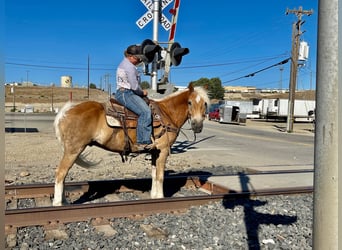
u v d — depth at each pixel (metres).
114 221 6.00
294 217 6.47
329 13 1.87
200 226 5.86
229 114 47.19
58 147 16.77
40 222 5.71
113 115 6.78
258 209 6.87
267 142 23.09
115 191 8.43
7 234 5.25
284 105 55.97
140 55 6.97
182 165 12.70
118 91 6.96
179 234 5.49
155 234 5.45
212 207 6.88
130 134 6.94
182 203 6.84
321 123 1.93
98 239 5.18
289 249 4.97
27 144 17.80
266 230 5.70
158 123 7.18
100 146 6.92
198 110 7.50
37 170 10.91
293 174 10.75
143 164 12.53
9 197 7.51
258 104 63.25
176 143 20.91
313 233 2.02
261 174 10.58
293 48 34.47
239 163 13.65
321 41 1.92
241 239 5.33
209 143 21.50
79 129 6.48
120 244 5.02
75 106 6.66
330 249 1.93
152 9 11.15
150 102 7.24
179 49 9.50
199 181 9.34
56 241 5.04
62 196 6.65
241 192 7.87
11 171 10.63
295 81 34.66
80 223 5.84
